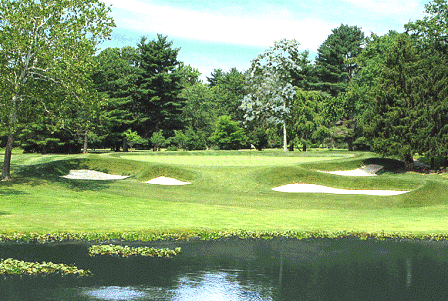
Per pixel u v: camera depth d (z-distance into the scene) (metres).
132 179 32.06
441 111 36.59
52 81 26.30
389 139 37.59
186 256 13.10
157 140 66.69
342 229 16.91
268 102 65.06
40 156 41.34
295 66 66.56
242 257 13.08
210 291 10.10
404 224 18.19
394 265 12.44
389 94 38.06
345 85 76.44
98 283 10.50
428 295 10.09
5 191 23.72
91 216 18.55
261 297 9.80
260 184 30.27
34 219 17.33
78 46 24.92
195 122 77.56
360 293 10.16
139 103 69.00
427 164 44.41
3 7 23.75
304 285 10.62
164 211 20.64
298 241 15.26
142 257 12.88
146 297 9.62
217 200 24.84
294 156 47.00
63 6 24.91
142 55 68.94
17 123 26.12
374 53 50.16
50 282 10.53
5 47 23.86
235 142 69.44
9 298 9.40
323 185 29.89
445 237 15.86
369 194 27.12
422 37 43.72
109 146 71.69
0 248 13.46
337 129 69.50
